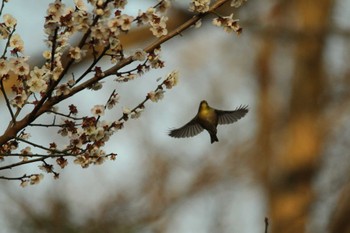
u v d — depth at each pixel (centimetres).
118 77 516
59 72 508
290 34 1867
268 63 2055
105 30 484
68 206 1281
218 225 1723
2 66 503
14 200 1234
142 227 1467
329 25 1892
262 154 1950
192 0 516
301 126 1934
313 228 1778
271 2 1772
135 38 1248
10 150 541
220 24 519
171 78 532
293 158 1914
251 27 1672
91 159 532
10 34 508
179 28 517
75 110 529
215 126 661
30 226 1228
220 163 1875
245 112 673
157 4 507
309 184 1892
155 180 1734
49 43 513
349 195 1638
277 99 2047
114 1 481
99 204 1399
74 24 491
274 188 1922
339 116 1862
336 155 1783
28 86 525
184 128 668
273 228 1888
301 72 1956
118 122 530
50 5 489
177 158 1842
